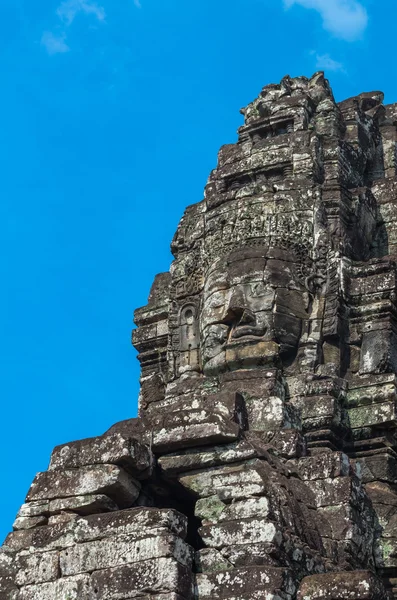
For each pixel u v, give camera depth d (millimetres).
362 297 35000
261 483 27719
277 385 32750
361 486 29984
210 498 28250
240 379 33438
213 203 37344
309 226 35531
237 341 34281
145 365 38781
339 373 34250
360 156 38625
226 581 26547
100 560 27312
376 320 34688
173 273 37375
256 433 30469
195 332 36406
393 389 33344
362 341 34531
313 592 26266
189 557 27109
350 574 26297
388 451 32875
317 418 32875
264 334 34188
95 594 26969
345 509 28922
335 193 36344
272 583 26203
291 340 34344
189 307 36688
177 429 29188
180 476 28953
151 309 39094
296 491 28922
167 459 29109
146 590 26516
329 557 28359
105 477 28703
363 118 39688
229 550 27094
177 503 29703
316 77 39312
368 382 33656
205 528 27562
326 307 34719
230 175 37750
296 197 35906
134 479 29062
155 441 29219
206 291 35500
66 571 27594
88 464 29062
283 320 34375
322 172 37062
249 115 39344
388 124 41219
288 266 35031
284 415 31141
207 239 36469
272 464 28922
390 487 32469
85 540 27719
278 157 37125
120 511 27859
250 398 31562
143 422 29891
